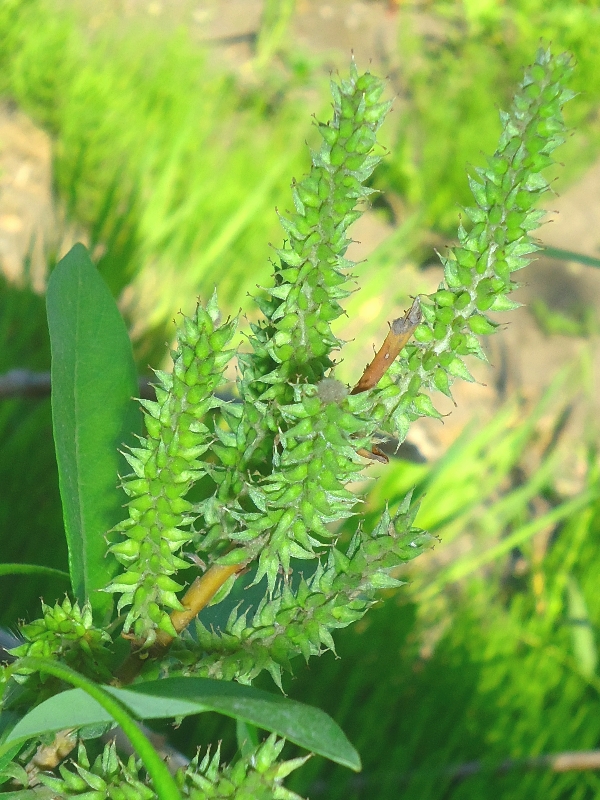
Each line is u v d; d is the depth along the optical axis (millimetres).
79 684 167
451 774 523
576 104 1193
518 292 1034
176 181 884
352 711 537
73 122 907
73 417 226
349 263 179
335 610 186
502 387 941
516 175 174
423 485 594
